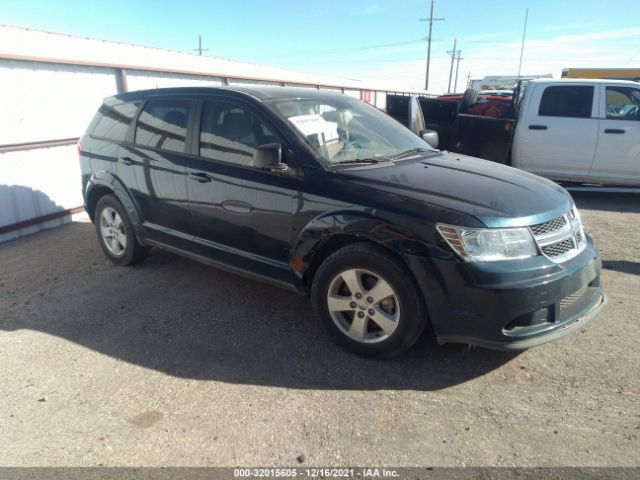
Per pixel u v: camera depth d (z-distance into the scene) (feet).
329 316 11.27
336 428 8.86
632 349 11.28
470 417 9.11
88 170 17.01
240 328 12.58
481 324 9.51
